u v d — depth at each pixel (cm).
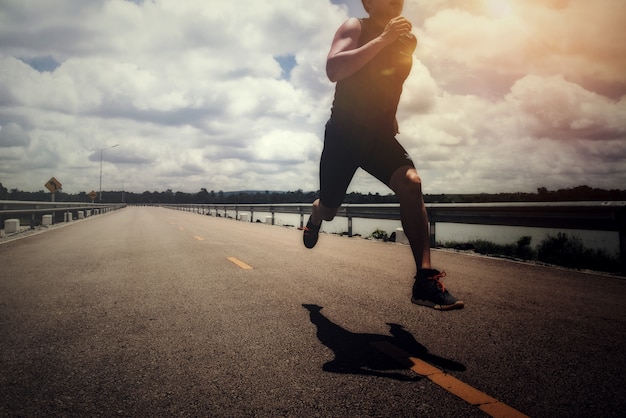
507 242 804
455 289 438
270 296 401
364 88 242
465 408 176
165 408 180
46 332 293
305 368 223
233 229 1567
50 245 955
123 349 256
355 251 798
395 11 246
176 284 466
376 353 245
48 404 185
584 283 472
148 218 2933
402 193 249
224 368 224
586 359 234
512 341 266
